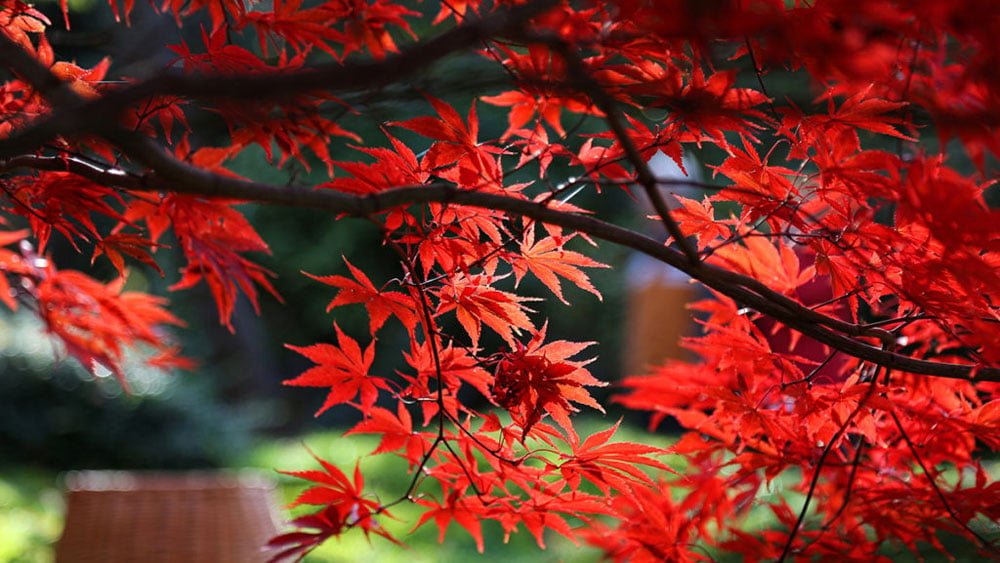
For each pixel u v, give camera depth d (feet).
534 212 4.78
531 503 5.38
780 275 5.57
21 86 4.95
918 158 4.75
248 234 5.03
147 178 4.75
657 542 5.68
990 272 4.77
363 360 5.29
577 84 4.57
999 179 4.93
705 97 4.80
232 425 18.93
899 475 5.69
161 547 7.04
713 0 4.38
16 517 13.73
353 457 18.95
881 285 5.15
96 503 7.09
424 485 16.16
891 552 6.93
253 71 5.00
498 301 5.17
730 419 5.67
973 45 4.49
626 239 4.84
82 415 17.29
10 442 16.99
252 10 5.14
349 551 12.66
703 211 5.29
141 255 5.29
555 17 4.55
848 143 4.91
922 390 5.49
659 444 17.67
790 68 4.80
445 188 4.70
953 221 4.72
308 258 27.81
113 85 4.99
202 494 7.20
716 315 5.77
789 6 4.82
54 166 4.82
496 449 5.29
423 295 5.15
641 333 24.97
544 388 5.12
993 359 4.90
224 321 5.10
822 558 5.61
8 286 5.60
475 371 5.28
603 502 5.35
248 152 23.35
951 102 4.56
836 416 5.31
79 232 5.28
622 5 4.52
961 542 6.86
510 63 4.71
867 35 4.41
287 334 28.55
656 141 5.04
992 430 5.36
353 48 4.87
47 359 17.34
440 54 4.30
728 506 5.76
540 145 5.05
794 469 8.73
